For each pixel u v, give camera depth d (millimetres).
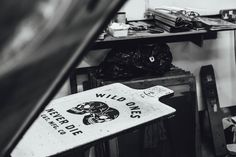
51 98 278
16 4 223
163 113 1042
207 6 3107
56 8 236
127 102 1139
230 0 3145
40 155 830
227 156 2951
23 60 234
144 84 2553
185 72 2721
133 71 2604
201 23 2525
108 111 1072
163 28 2639
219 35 3211
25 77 240
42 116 1050
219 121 3061
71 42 250
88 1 247
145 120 994
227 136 3084
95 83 2615
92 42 267
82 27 250
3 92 236
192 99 2660
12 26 224
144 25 2760
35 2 228
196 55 3221
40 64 243
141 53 2619
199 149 2742
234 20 2922
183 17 2523
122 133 952
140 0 2928
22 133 285
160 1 2980
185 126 2668
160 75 2650
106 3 254
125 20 2719
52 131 952
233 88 3404
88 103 1148
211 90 3152
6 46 226
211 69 3193
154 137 2557
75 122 1008
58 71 259
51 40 239
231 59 3318
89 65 2975
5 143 276
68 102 1167
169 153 2654
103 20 260
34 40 232
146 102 1132
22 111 258
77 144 879
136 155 2533
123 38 2453
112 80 2574
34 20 229
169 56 2699
